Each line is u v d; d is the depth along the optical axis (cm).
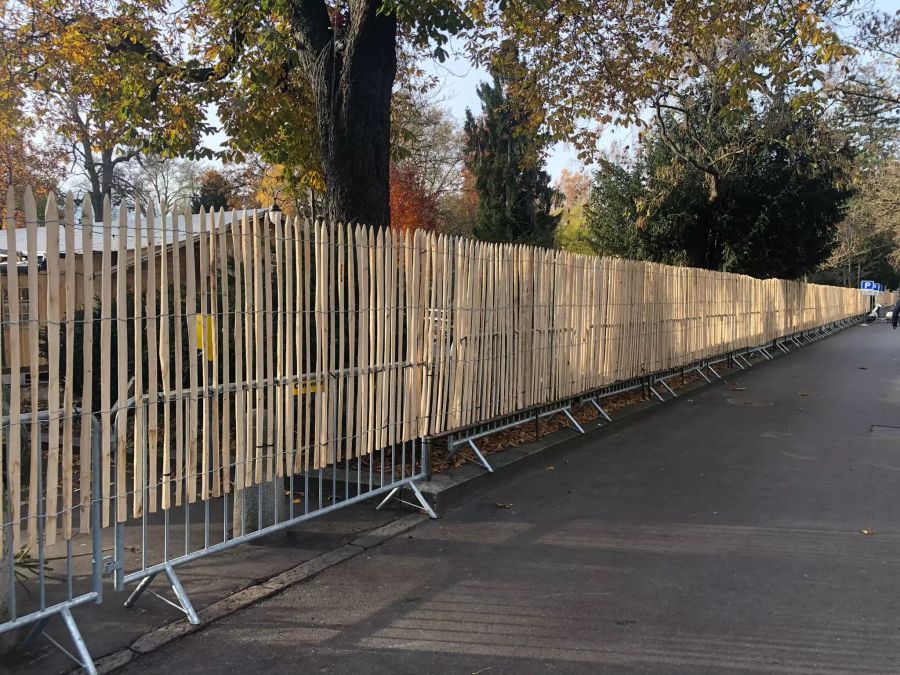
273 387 466
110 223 352
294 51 974
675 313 1250
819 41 924
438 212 3856
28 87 1156
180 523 554
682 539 514
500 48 1202
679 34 1208
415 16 704
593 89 1273
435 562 472
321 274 499
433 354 629
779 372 1634
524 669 333
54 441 331
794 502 603
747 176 2122
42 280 403
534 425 878
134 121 1086
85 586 428
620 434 911
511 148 2823
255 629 376
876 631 369
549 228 2948
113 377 729
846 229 4188
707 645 355
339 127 750
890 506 588
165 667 336
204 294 407
